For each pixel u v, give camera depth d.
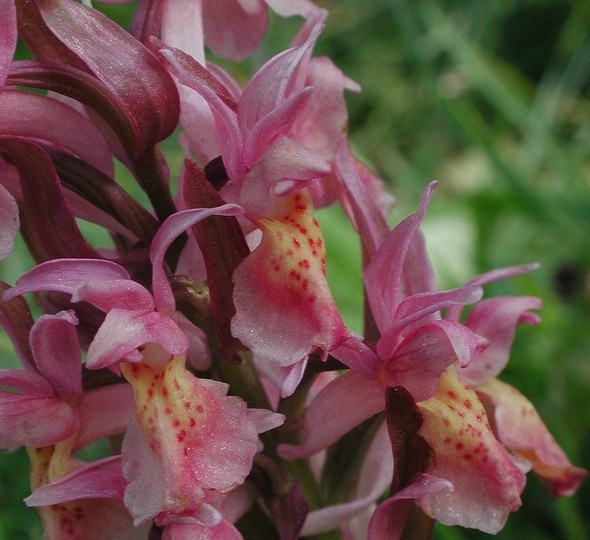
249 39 0.12
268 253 0.10
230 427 0.10
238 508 0.11
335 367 0.11
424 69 0.28
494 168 0.23
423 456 0.10
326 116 0.12
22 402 0.10
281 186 0.10
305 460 0.11
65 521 0.10
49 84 0.10
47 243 0.10
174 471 0.10
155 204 0.11
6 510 0.17
